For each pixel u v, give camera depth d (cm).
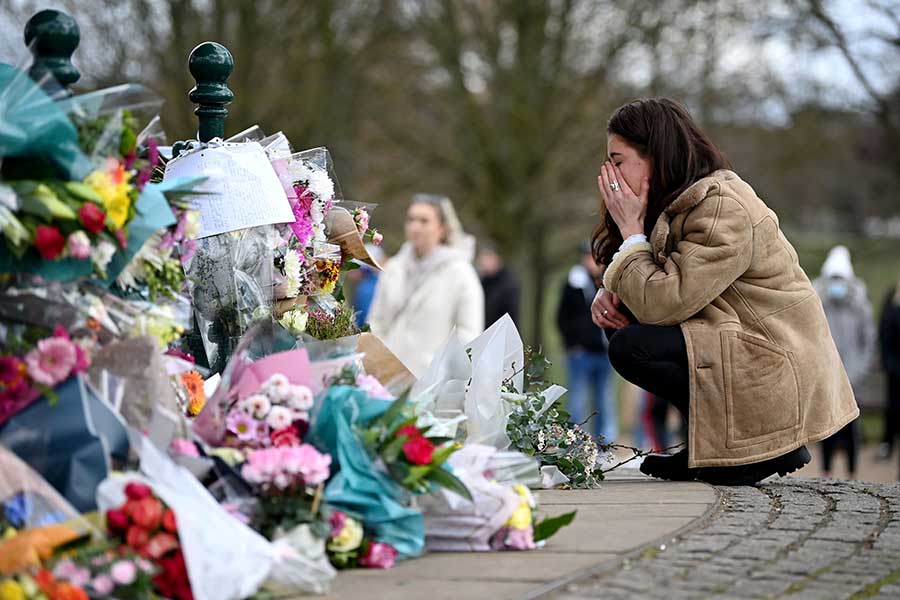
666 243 577
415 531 393
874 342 1495
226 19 1827
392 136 2106
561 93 2138
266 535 365
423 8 2045
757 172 2228
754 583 368
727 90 2088
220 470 376
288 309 538
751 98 2102
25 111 361
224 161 514
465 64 2139
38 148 363
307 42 1898
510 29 2152
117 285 404
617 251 619
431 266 1030
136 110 388
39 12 413
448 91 2139
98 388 368
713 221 562
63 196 363
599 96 2133
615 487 581
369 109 2033
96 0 1644
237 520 346
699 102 2080
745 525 469
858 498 546
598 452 607
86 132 377
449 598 339
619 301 607
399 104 2106
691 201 568
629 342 572
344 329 553
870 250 2277
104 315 384
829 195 2386
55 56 411
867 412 1945
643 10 2041
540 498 541
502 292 1426
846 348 1469
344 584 358
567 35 2111
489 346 535
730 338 565
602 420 1606
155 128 407
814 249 2209
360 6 1930
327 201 560
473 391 521
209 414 390
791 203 2372
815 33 1975
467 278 1028
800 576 379
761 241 569
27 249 365
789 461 572
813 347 574
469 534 409
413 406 414
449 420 441
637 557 402
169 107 1688
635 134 585
